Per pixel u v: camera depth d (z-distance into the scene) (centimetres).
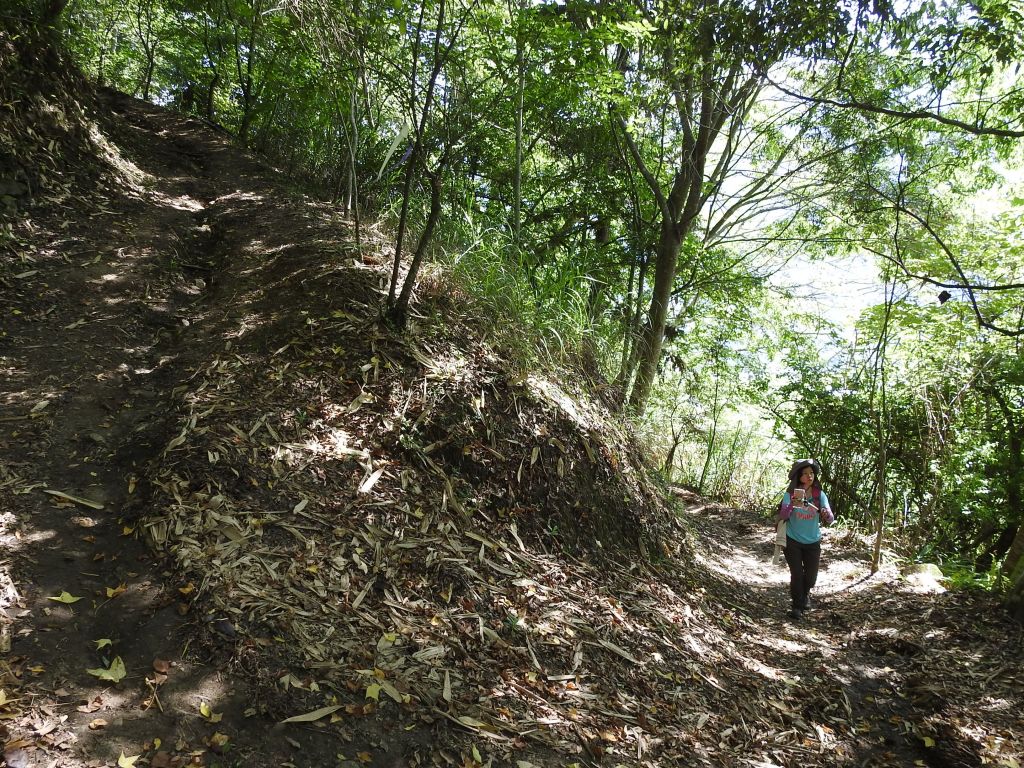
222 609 297
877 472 976
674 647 413
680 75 715
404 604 342
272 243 673
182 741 243
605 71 736
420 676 301
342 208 827
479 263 614
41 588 294
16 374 429
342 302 521
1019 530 623
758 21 485
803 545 582
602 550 484
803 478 593
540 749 287
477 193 979
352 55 591
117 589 302
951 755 368
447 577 370
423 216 698
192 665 273
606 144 1023
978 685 445
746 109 979
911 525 880
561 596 404
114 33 1597
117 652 273
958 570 701
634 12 636
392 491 407
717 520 994
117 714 247
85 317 507
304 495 379
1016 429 859
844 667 473
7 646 263
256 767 240
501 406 492
